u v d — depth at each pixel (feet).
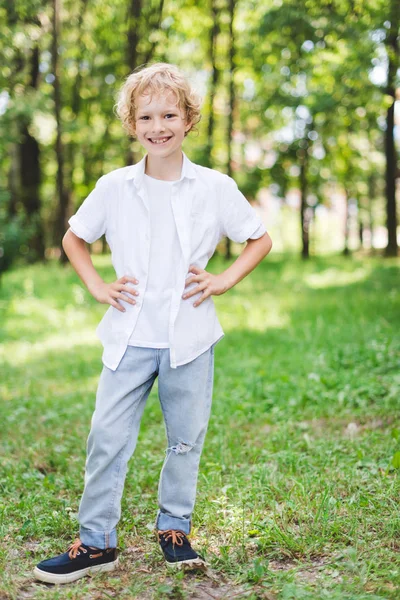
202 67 79.66
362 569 9.19
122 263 9.59
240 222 9.83
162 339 9.41
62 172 68.03
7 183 78.59
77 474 14.30
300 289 50.37
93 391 22.99
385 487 12.21
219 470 13.97
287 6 47.39
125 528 11.18
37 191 73.67
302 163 79.05
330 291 47.83
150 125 9.25
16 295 46.83
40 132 69.51
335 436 16.25
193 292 9.41
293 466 13.96
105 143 80.79
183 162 9.55
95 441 9.46
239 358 26.73
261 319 36.68
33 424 18.75
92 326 37.88
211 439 16.48
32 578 9.62
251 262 9.91
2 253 53.16
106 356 9.57
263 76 66.44
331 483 12.60
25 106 53.52
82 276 9.78
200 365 9.63
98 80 75.20
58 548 10.61
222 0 73.77
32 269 61.26
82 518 9.74
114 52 72.69
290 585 8.86
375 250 94.22
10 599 8.97
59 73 66.08
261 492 12.33
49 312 41.91
